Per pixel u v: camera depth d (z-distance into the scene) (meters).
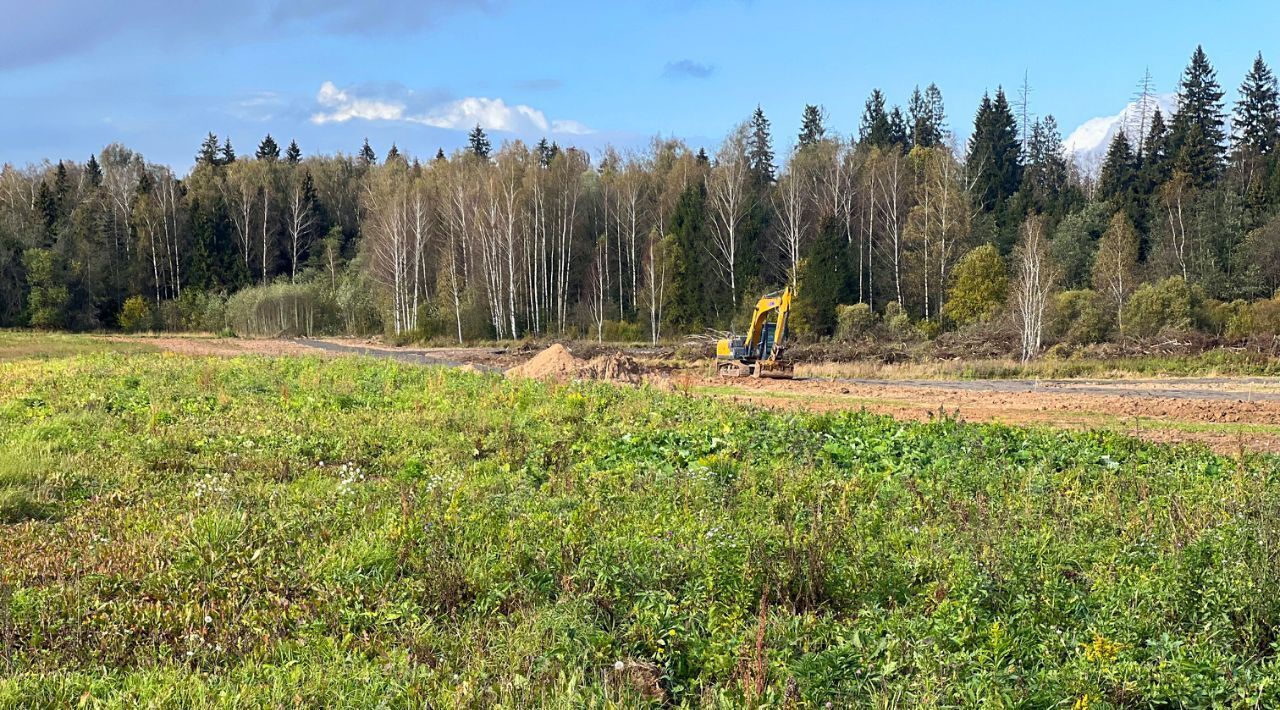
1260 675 6.00
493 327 64.75
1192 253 54.22
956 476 12.27
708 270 63.12
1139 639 6.59
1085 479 12.67
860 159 68.06
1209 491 11.10
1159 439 18.14
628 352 51.53
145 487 11.82
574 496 11.14
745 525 9.57
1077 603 7.23
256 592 7.88
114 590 7.94
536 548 8.69
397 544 8.82
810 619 7.03
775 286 64.44
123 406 18.66
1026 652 6.54
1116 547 8.74
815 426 16.61
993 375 35.91
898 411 23.31
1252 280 51.41
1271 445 17.11
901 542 9.10
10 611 7.17
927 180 61.59
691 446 14.62
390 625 7.25
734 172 64.19
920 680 5.99
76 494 11.44
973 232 62.56
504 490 11.70
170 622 7.23
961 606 7.05
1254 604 6.85
